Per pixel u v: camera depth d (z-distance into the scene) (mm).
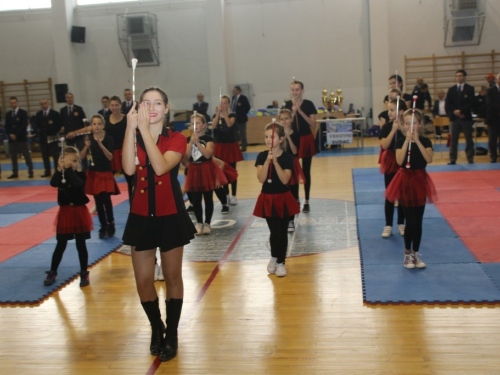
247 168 11352
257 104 16766
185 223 3199
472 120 10008
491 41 15375
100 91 16969
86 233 4645
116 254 5609
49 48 17047
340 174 9867
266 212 4633
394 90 5672
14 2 16984
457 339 3326
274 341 3439
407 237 4574
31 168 11742
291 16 16203
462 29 15367
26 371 3207
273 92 16625
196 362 3219
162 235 3113
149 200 3094
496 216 6121
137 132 3160
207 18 15977
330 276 4602
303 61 16359
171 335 3301
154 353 3342
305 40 16250
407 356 3145
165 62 16766
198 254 5422
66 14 16172
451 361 3066
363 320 3674
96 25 16641
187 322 3799
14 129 11531
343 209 7051
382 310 3820
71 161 4566
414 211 4547
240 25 16438
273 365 3131
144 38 16203
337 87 16328
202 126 5938
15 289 4602
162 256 3236
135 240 3102
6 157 15867
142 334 3668
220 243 5770
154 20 16547
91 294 4477
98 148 6074
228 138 7562
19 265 5277
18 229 6855
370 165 10734
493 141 9945
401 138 4730
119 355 3367
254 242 5754
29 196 9352
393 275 4461
